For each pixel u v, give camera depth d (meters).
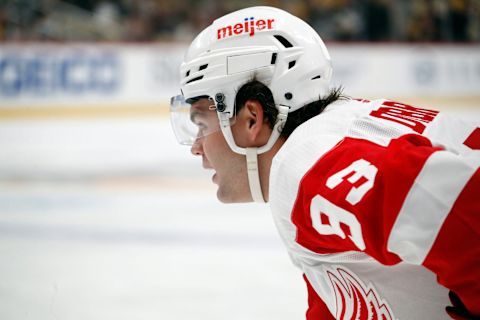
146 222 7.46
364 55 14.98
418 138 1.82
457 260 1.55
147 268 5.33
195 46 2.32
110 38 17.11
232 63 2.19
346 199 1.66
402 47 15.09
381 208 1.62
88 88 14.54
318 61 2.24
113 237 6.66
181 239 6.53
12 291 4.44
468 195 1.53
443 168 1.56
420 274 2.00
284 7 17.39
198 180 10.46
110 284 4.80
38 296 4.32
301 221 1.88
